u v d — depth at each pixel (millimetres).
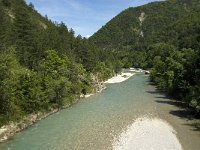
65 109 67188
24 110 54531
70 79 81562
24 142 43125
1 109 48781
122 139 44344
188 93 66000
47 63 78688
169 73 82938
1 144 42281
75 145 41812
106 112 63312
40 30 106875
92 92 92250
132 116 59156
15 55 70750
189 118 57594
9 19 95750
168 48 173250
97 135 46469
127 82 127438
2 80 48625
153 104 72188
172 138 44781
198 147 41031
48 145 41875
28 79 55875
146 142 43000
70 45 120625
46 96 60375
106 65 158125
